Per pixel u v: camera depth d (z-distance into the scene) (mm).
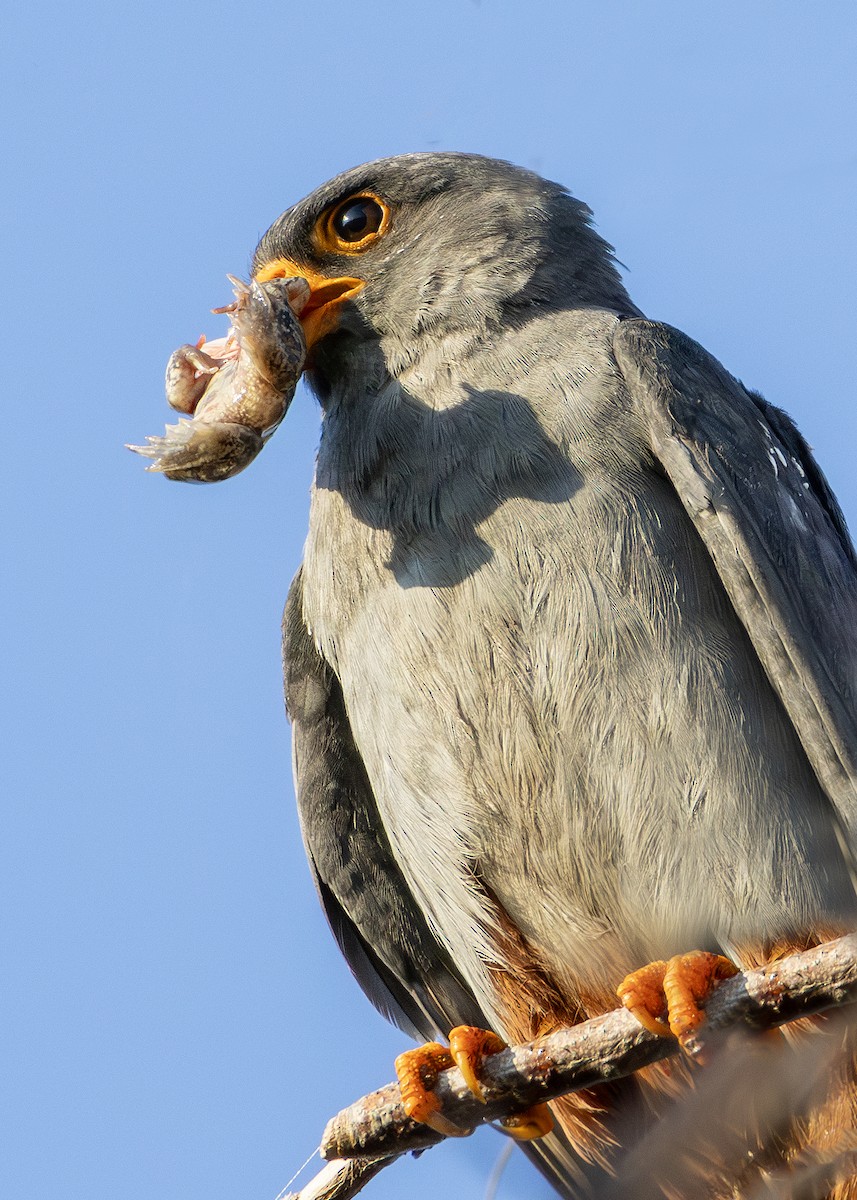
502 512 10258
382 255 11797
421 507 10539
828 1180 9898
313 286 11781
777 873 9641
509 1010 10633
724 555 9734
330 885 11570
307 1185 9820
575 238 11914
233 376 10922
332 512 11008
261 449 10859
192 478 10750
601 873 10055
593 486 10180
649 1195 10781
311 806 11477
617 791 9875
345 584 10820
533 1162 11000
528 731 10031
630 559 9984
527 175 12188
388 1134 9469
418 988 11617
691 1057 8750
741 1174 10344
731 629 10008
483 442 10516
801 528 10688
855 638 10680
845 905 9656
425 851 10500
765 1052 9594
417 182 11969
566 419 10422
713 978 8938
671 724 9766
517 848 10250
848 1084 9695
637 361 10461
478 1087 9328
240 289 10766
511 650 10062
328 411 11766
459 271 11508
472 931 10492
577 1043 9133
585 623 9914
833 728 9391
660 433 10117
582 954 10375
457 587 10250
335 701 11547
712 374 10883
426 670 10297
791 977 8484
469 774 10234
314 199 12062
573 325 11031
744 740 9750
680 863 9773
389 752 10523
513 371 10844
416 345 11383
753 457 10508
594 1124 10734
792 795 9750
